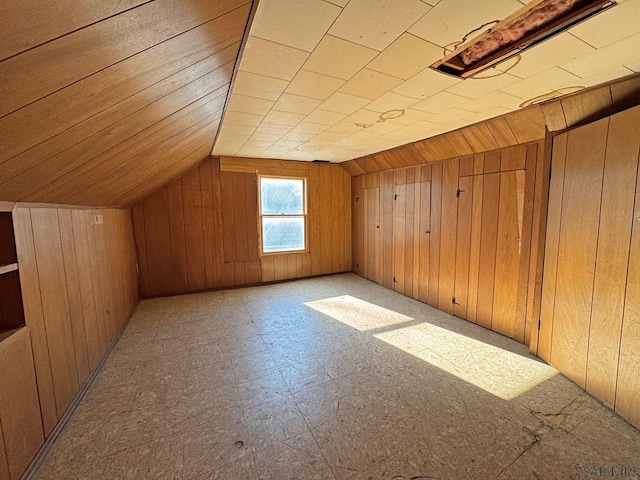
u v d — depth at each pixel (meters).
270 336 2.74
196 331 2.86
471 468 1.32
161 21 0.82
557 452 1.40
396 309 3.49
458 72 1.65
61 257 1.75
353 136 3.08
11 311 1.32
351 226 5.33
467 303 3.11
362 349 2.48
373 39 1.29
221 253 4.30
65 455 1.41
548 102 2.08
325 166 4.99
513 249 2.62
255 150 3.82
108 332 2.48
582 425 1.58
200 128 2.33
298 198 4.86
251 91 1.85
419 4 1.06
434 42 1.31
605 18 1.14
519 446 1.44
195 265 4.16
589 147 1.83
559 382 1.98
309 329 2.91
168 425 1.60
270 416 1.67
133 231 3.74
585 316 1.87
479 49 1.45
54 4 0.54
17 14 0.51
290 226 4.82
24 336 1.33
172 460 1.37
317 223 5.02
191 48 1.08
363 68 1.56
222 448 1.44
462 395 1.85
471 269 3.04
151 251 3.89
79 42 0.69
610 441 1.47
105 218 2.62
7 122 0.78
